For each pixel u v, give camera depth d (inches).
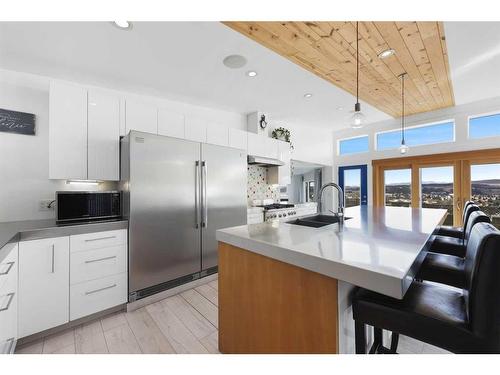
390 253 42.1
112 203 98.0
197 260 111.1
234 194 128.8
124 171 99.2
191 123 132.1
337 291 39.5
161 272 99.0
